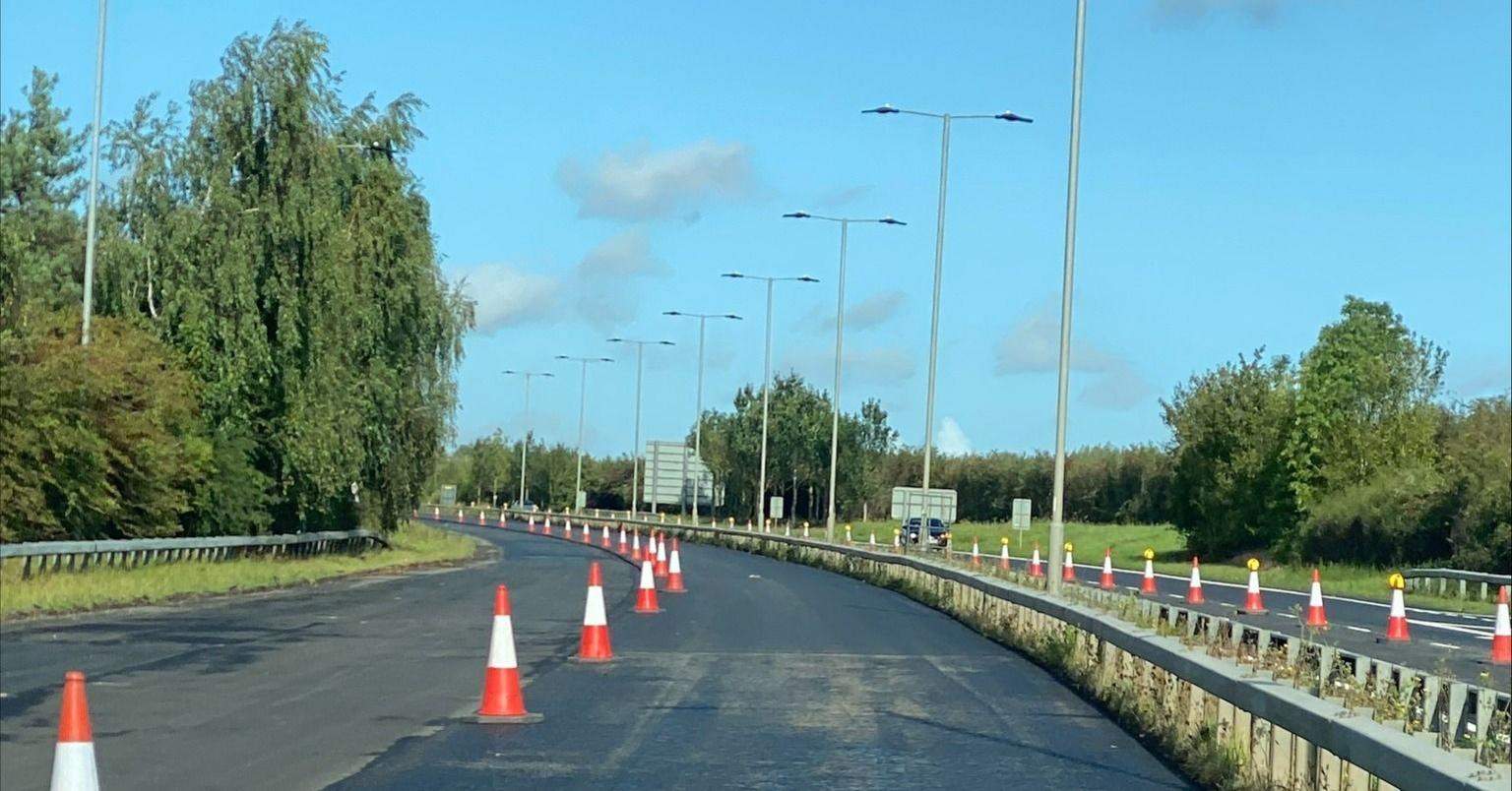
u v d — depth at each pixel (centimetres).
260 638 2194
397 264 4547
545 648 2111
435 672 1798
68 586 2694
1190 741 1229
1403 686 1088
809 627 2545
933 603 3156
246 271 3944
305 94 4084
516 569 4588
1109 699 1579
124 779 1127
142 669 1788
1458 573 4059
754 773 1188
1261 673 1138
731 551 6575
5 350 3042
